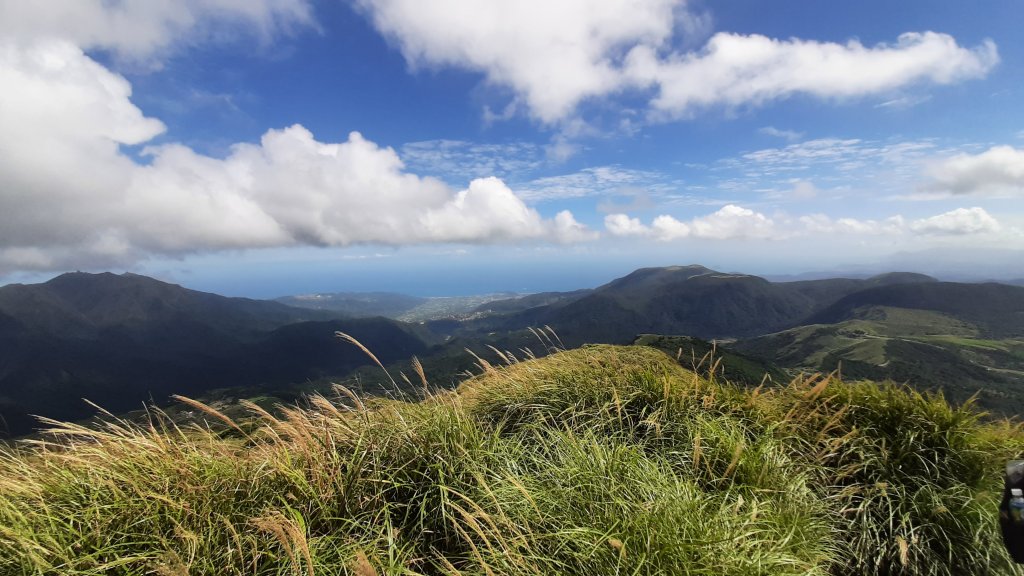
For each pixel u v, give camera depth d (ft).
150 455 11.27
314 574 8.61
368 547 9.36
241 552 8.98
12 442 11.09
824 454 15.67
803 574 9.31
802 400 18.12
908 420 15.87
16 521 9.10
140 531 9.66
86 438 11.39
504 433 16.33
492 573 8.49
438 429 13.32
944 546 13.14
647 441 15.26
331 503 10.79
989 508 13.34
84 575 8.39
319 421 13.20
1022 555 7.30
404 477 11.87
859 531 13.39
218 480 10.89
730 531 10.02
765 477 13.29
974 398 16.03
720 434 14.65
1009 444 15.34
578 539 9.38
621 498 10.74
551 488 11.44
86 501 10.26
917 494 13.97
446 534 10.42
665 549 9.17
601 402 17.13
